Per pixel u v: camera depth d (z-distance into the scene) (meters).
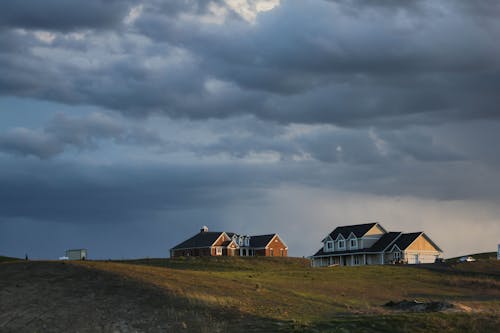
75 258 100.12
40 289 53.06
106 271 58.75
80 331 43.62
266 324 44.19
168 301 49.38
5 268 61.00
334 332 42.03
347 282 74.31
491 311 50.06
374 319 44.97
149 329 43.50
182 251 154.38
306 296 57.38
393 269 90.06
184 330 43.12
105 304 48.78
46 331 43.97
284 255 158.50
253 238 160.00
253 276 72.19
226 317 46.06
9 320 46.28
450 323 44.41
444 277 82.69
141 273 59.66
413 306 52.03
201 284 57.22
